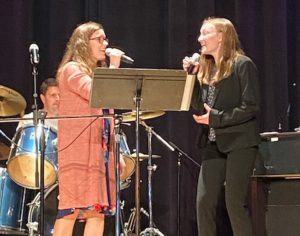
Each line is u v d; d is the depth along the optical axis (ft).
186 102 21.49
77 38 21.76
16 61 32.17
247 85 21.86
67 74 21.16
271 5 32.73
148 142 29.81
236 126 21.79
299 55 33.27
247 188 21.98
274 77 32.42
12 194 28.27
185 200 31.86
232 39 22.67
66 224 21.08
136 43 32.96
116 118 20.79
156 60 33.01
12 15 32.32
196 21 32.76
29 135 26.55
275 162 24.45
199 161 32.04
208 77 23.12
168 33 32.37
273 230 24.90
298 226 24.52
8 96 28.32
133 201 32.48
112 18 32.78
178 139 31.78
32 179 27.27
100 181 20.84
